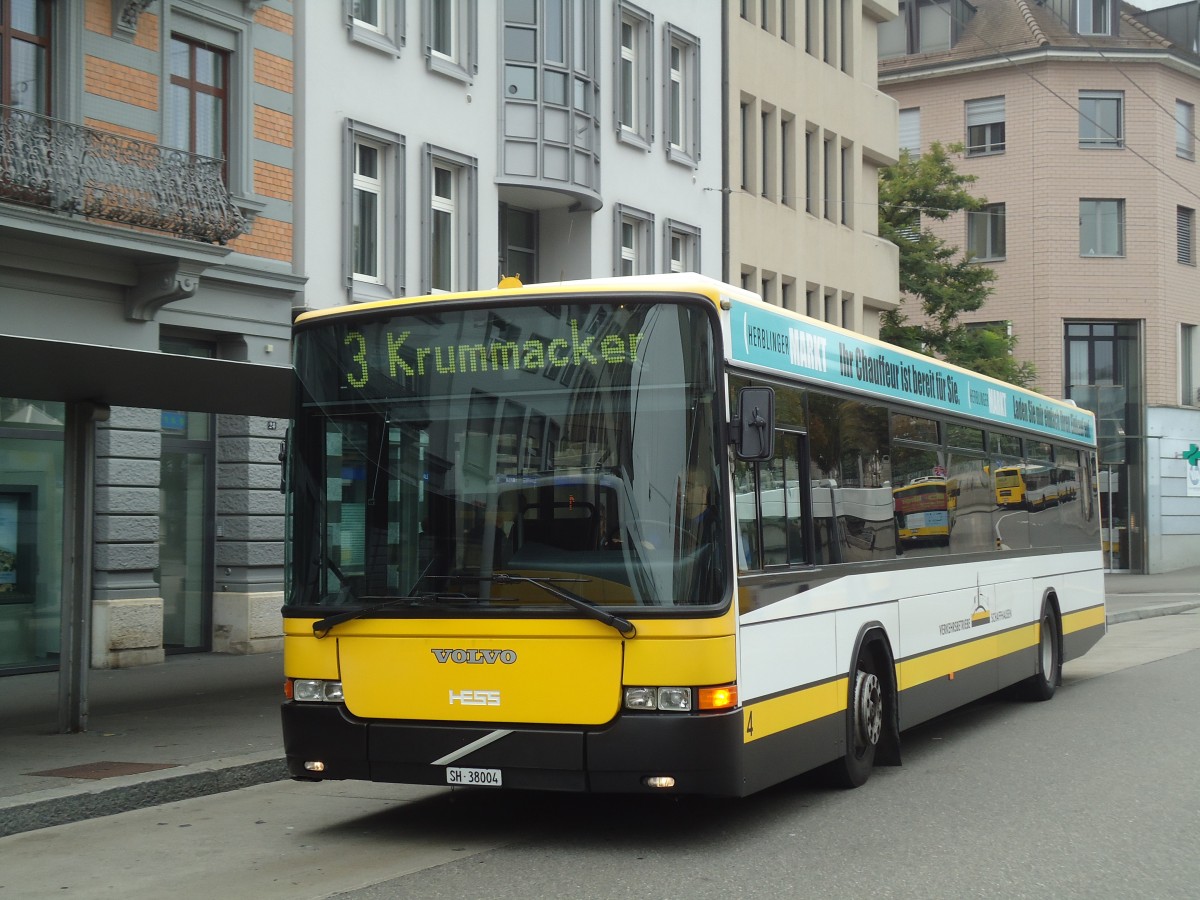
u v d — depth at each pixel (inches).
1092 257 1868.8
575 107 976.9
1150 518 1868.8
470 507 311.1
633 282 311.0
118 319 669.9
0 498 658.8
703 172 1182.9
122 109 674.2
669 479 301.3
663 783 293.3
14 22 636.1
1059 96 1868.8
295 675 321.7
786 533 339.6
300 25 784.9
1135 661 773.9
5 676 652.7
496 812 359.6
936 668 452.8
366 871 295.4
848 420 390.6
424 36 873.5
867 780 396.2
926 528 451.5
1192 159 1942.7
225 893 279.6
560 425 308.3
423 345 320.8
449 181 914.1
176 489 738.8
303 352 331.0
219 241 687.7
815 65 1366.9
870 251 1465.3
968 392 508.4
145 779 378.9
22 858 316.2
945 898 267.0
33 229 601.0
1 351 403.2
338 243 805.9
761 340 334.0
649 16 1108.5
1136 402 1877.5
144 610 688.4
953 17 1934.1
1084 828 331.3
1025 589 567.5
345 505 321.7
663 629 294.8
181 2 702.5
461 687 306.2
